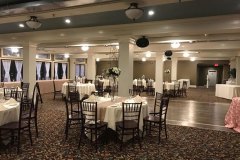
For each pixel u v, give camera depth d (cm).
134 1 373
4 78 1168
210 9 477
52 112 684
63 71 1655
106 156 363
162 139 453
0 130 388
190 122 601
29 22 459
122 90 682
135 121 423
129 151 386
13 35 816
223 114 718
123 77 680
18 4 415
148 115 482
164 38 742
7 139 404
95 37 704
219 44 902
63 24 657
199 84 2044
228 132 509
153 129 518
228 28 532
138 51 1068
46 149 387
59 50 1276
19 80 1253
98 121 420
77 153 372
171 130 518
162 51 1058
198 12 504
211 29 551
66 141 427
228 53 1204
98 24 647
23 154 364
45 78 1477
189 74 1950
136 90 1233
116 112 414
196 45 940
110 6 401
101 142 428
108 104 445
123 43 675
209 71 2014
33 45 854
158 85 1123
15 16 474
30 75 849
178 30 591
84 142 425
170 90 1194
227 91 1116
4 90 641
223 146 417
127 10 379
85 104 419
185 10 486
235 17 523
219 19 540
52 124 543
